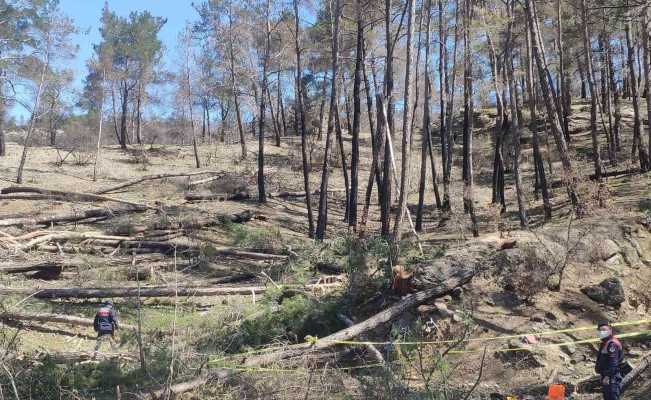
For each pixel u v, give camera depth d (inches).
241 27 1338.6
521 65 979.3
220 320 452.4
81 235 725.9
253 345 403.5
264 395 311.9
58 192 916.0
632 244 470.6
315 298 452.4
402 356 355.9
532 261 418.9
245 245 738.2
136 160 1503.4
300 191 1248.2
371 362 363.3
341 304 435.5
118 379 326.6
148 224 791.7
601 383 296.4
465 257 442.3
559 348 356.2
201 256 653.9
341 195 1279.5
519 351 347.9
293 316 427.5
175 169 1416.1
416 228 869.2
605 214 535.2
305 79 1334.9
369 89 922.7
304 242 713.6
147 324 460.1
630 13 761.0
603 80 1396.4
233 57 1414.9
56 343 435.8
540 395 308.0
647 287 428.1
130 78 1788.9
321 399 304.8
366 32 869.2
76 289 516.1
